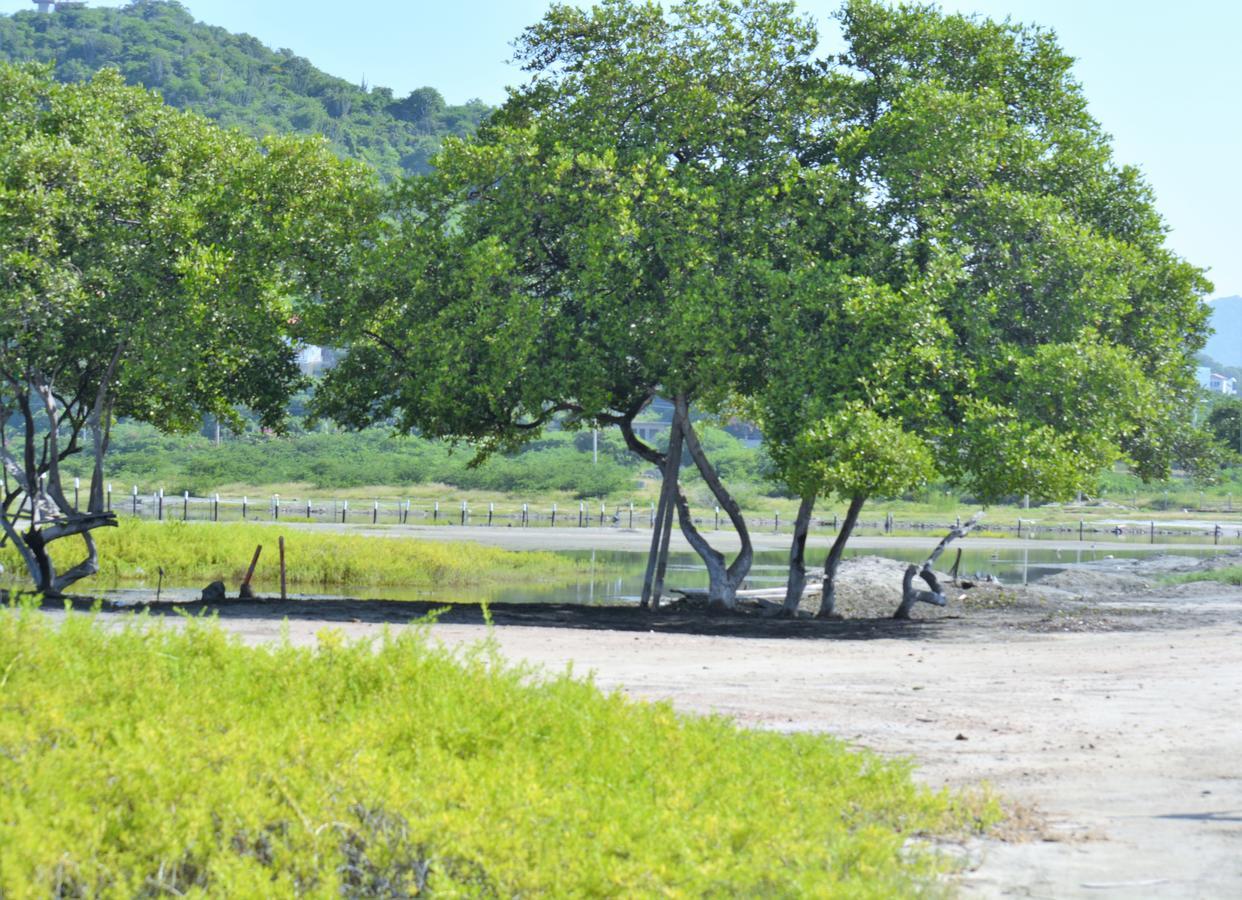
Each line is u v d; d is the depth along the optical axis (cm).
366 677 1041
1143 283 2906
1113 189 3064
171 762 723
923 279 2591
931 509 9556
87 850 614
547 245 2914
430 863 637
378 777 723
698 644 2144
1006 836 872
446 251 2820
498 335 2619
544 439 11612
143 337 2719
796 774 930
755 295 2719
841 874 716
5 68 3034
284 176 2955
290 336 2986
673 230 2705
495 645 1173
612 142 2862
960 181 2769
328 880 599
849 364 2556
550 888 625
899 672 1788
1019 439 2466
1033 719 1392
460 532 6412
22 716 815
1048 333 2712
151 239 2830
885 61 3009
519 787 731
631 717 1019
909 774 991
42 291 2655
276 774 716
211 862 616
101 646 1067
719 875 650
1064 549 6569
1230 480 11988
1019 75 3073
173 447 10612
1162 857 823
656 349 2683
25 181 2695
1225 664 1875
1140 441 3041
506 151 2811
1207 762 1160
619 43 2980
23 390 2912
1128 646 2161
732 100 2955
